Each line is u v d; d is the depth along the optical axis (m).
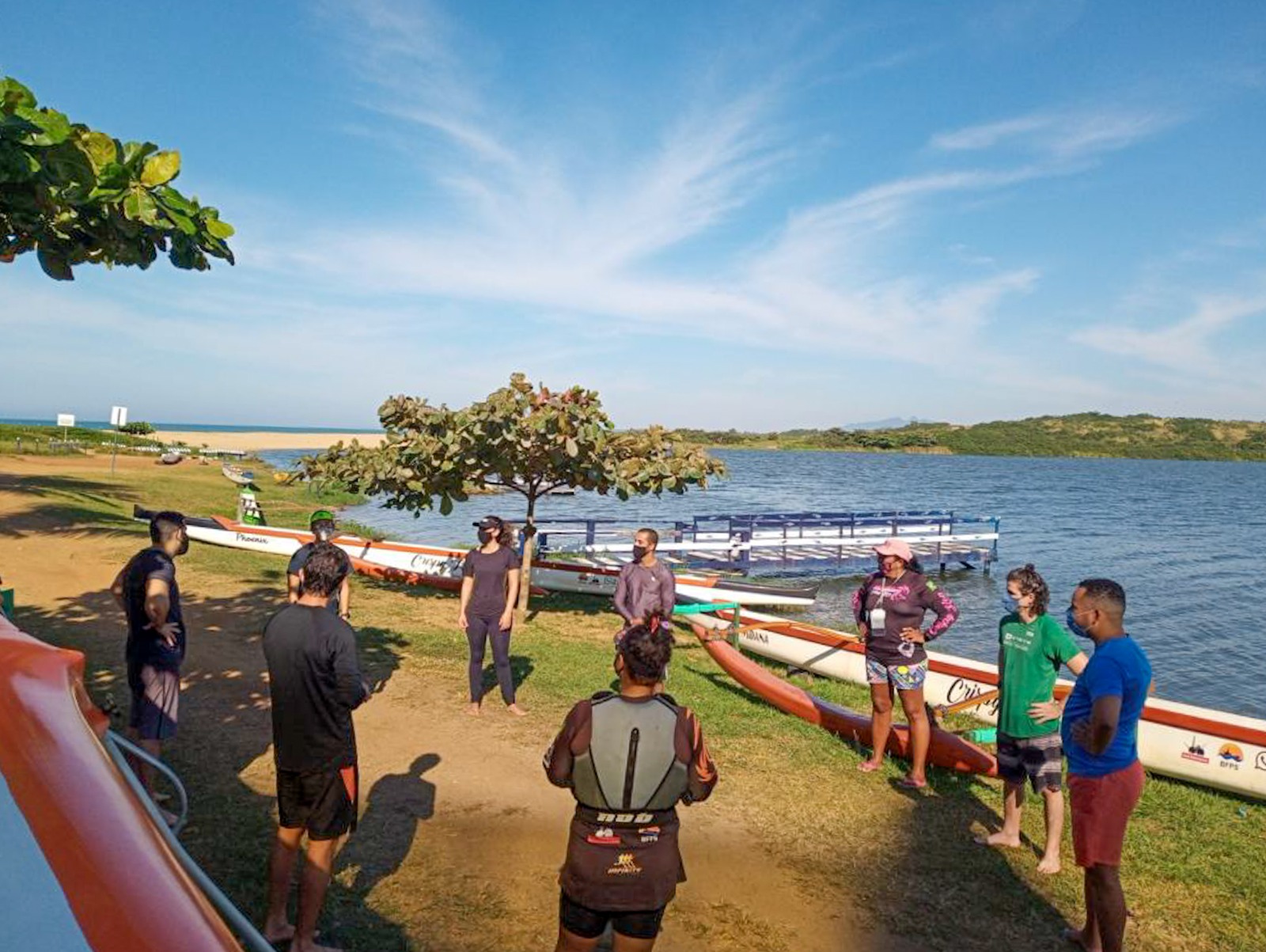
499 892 4.86
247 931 1.84
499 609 8.15
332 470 13.17
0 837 1.41
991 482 90.88
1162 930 5.13
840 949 4.60
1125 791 4.38
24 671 2.25
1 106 3.61
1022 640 5.68
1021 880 5.51
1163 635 17.73
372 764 6.71
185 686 8.16
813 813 6.37
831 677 11.17
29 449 43.66
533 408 12.12
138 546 16.06
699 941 4.58
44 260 4.23
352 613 12.60
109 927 1.24
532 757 7.06
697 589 16.05
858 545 24.56
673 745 3.22
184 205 4.22
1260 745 7.60
